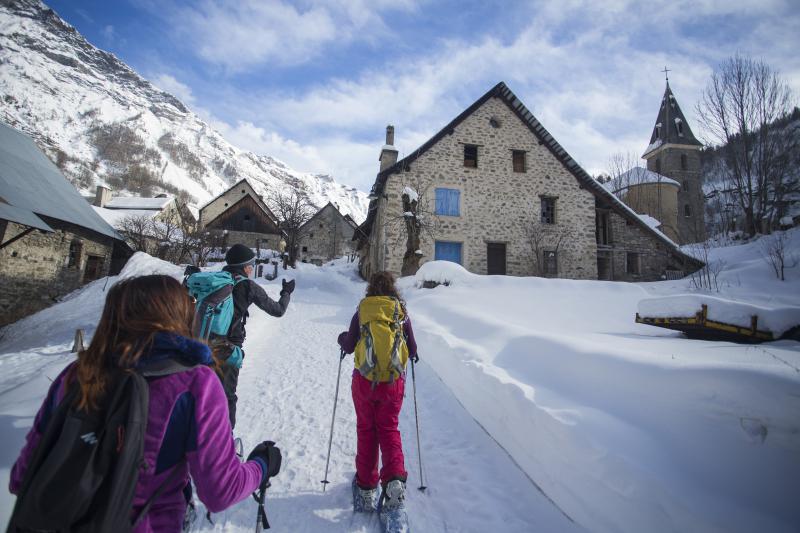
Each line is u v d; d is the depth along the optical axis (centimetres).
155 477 95
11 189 1212
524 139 1747
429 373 498
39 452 83
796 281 1042
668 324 480
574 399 266
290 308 1144
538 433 250
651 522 168
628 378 252
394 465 216
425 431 340
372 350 231
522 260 1659
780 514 149
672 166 3631
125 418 87
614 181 3244
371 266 2083
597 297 1014
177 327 106
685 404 210
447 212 1631
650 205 3050
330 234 4562
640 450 197
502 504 235
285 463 283
